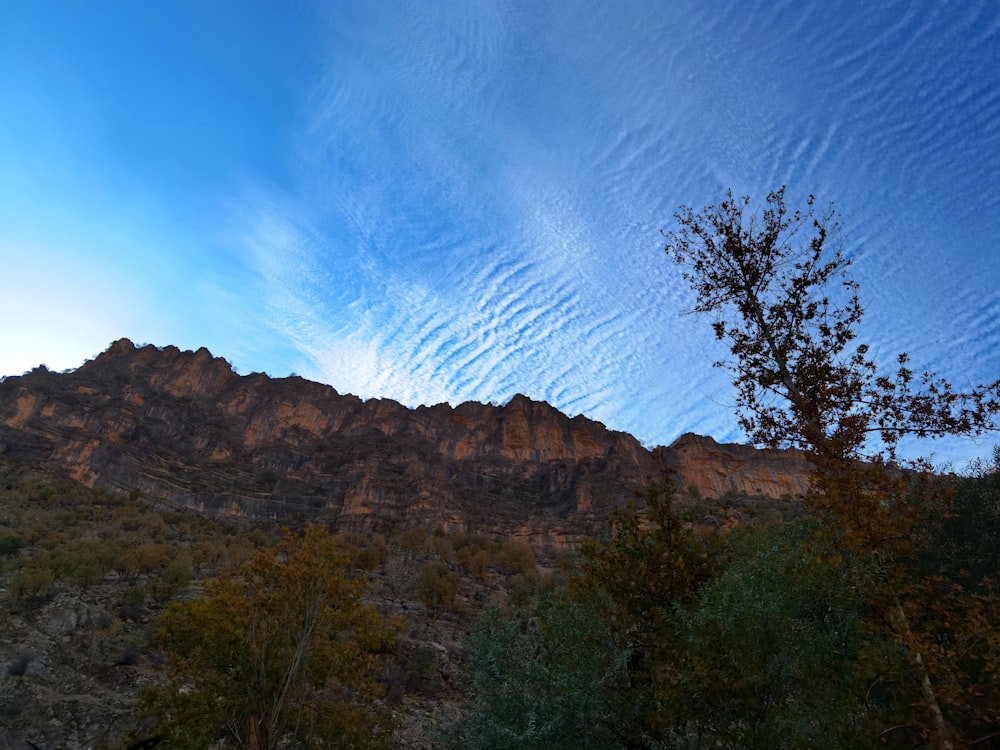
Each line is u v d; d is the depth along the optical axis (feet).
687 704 32.53
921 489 35.99
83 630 120.47
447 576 208.95
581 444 618.44
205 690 65.57
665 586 41.45
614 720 35.91
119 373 568.00
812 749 28.30
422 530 364.17
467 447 599.16
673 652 34.65
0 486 301.43
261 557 71.10
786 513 42.39
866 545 33.50
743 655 31.30
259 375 623.36
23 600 131.54
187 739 60.59
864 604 32.76
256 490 446.19
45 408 424.05
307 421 583.17
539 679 36.40
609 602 43.83
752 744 29.81
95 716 85.10
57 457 372.17
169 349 627.46
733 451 579.07
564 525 423.23
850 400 38.86
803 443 38.96
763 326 42.65
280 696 62.54
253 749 58.59
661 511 45.11
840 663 30.68
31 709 84.07
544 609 44.24
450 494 454.81
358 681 69.97
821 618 32.19
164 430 487.61
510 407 648.38
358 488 440.04
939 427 36.63
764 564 33.83
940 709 28.45
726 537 44.78
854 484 34.76
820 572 32.50
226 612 67.26
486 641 41.52
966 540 39.06
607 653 39.52
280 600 68.18
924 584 32.42
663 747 33.94
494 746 36.40
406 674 116.26
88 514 286.05
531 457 590.14
